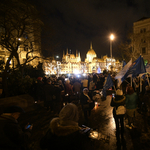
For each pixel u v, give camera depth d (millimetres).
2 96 7039
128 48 28031
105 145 3551
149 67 6148
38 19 10242
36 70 14195
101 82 14062
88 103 4930
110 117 5805
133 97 4141
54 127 1754
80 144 1791
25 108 6293
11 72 9352
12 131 1731
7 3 8117
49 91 6293
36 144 3697
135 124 4898
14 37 10273
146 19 35688
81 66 97062
